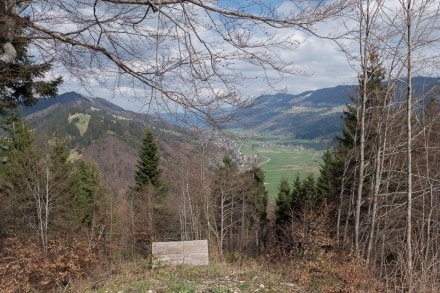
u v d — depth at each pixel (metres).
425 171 15.52
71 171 22.14
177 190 25.61
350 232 18.30
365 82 13.50
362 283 9.45
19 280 12.22
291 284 8.77
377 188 13.98
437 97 13.02
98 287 8.62
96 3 4.44
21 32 5.22
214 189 26.00
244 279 8.54
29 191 18.81
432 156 15.78
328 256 11.34
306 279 9.33
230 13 4.18
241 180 26.61
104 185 27.02
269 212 41.06
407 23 11.84
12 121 16.33
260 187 35.88
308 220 20.16
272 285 8.19
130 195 30.73
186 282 7.98
